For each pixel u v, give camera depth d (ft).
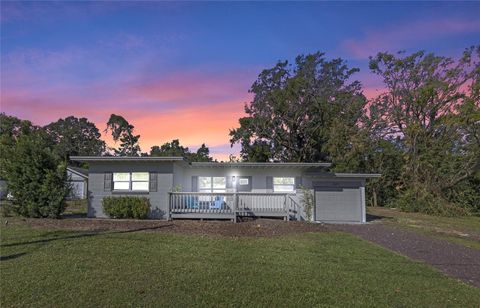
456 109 88.48
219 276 20.51
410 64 100.73
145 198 56.24
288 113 122.01
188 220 53.21
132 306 15.44
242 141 130.21
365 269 23.41
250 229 42.73
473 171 84.43
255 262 24.54
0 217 52.31
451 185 85.66
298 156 127.03
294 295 17.43
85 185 118.11
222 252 27.91
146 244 30.71
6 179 54.03
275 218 56.95
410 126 94.89
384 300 17.15
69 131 202.59
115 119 210.79
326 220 58.13
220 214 53.42
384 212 82.58
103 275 20.18
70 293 16.93
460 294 18.63
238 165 61.98
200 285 18.66
